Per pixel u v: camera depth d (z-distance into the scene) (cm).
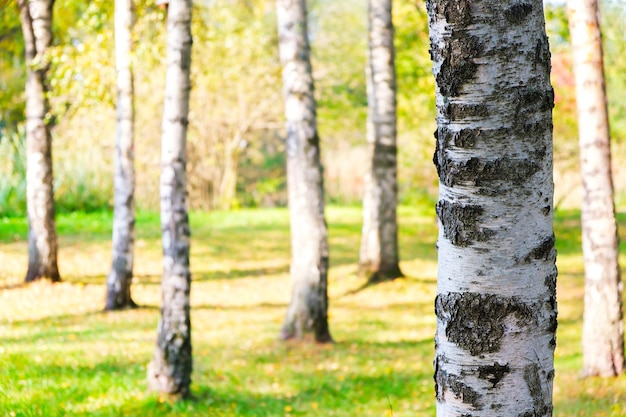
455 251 257
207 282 1530
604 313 788
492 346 253
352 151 3384
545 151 252
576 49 772
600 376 788
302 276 1072
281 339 1072
